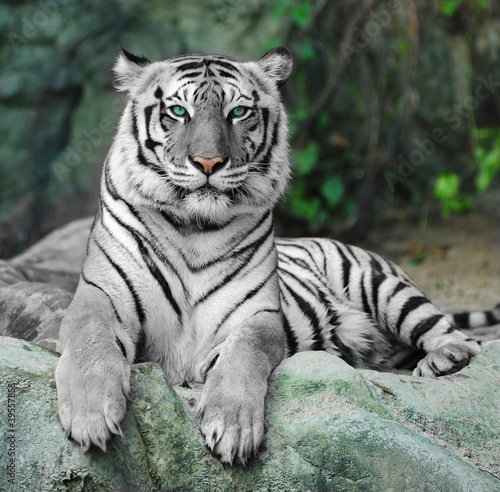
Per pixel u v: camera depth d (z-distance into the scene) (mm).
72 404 3621
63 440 3652
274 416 4020
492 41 15047
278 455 3869
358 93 13414
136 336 4656
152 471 3746
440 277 10797
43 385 3836
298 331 5746
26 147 13320
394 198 13922
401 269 6797
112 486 3633
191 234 4656
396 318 6160
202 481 3762
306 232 13430
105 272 4605
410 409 4492
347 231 12742
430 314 6070
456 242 12266
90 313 4223
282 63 5203
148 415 3828
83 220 10508
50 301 6371
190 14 13484
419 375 5480
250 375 3977
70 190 13109
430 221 13375
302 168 12984
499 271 10758
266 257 4887
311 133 13641
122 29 13398
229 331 4688
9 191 13227
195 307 4715
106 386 3666
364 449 3922
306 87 13586
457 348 5547
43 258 9461
